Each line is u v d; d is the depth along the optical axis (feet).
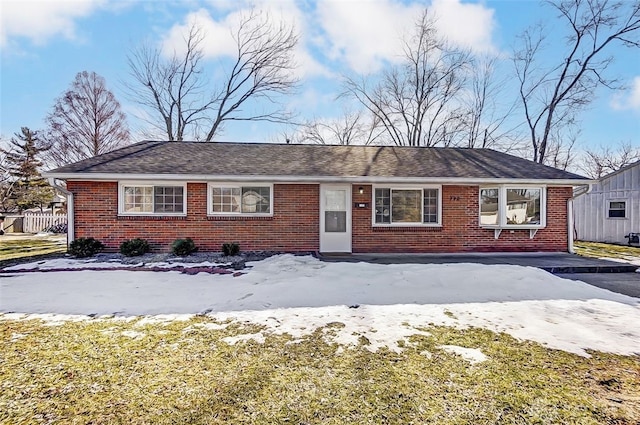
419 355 12.16
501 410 8.87
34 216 68.44
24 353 12.15
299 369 11.07
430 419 8.45
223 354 12.17
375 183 34.24
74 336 13.74
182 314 16.48
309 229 34.30
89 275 23.85
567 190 35.29
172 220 32.91
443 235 34.73
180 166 32.99
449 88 74.43
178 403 9.10
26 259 29.71
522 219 34.27
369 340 13.47
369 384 10.14
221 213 33.53
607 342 13.33
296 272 24.81
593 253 36.45
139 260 28.89
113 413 8.66
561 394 9.67
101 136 84.17
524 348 12.76
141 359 11.75
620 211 47.26
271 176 31.91
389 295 19.49
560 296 19.54
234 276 23.82
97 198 32.09
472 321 15.66
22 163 91.71
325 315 16.37
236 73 72.02
